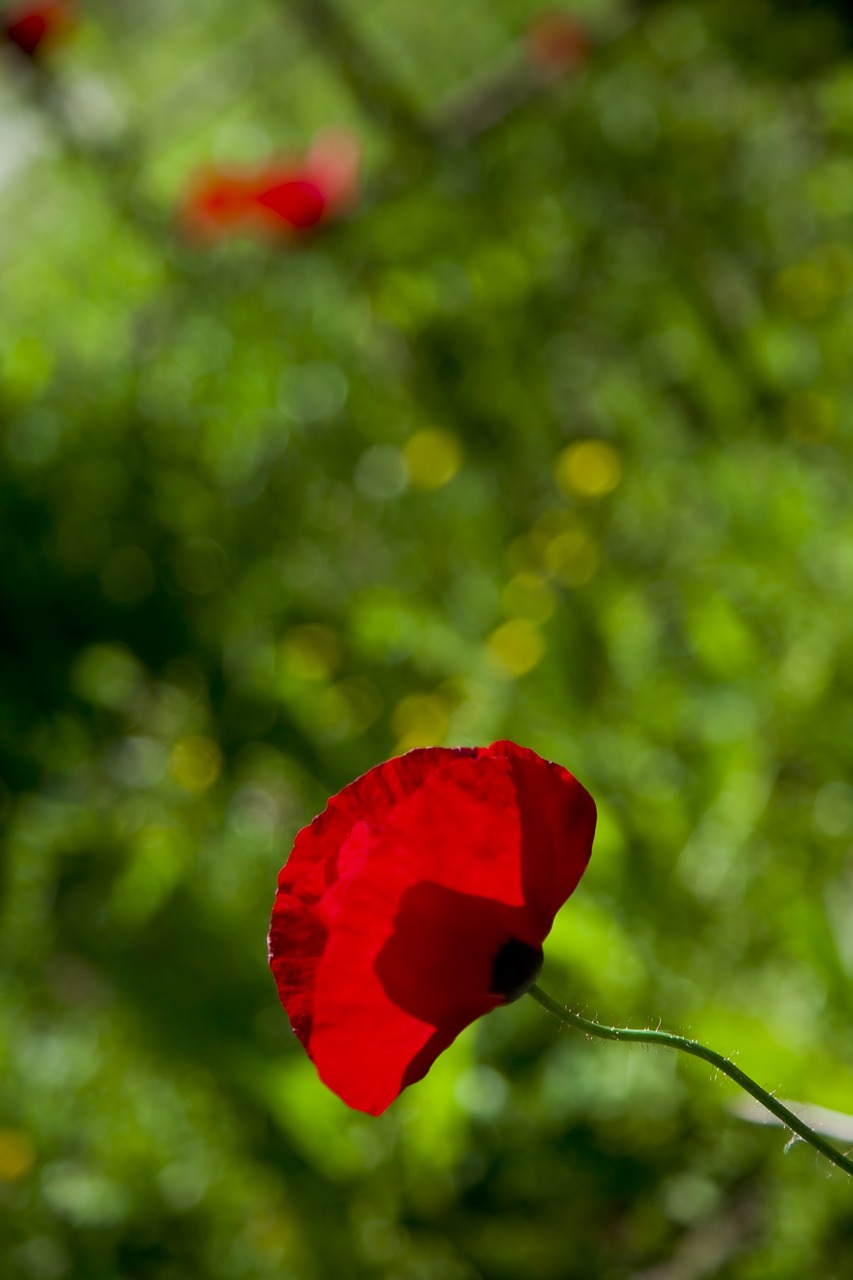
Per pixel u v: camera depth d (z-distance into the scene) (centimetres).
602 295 185
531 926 79
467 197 223
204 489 189
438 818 78
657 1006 100
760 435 147
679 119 213
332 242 218
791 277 159
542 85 242
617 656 128
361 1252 101
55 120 280
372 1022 79
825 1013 98
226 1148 108
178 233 232
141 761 160
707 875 106
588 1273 99
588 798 80
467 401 179
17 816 157
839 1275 94
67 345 245
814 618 120
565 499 160
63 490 196
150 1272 106
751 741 111
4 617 181
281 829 138
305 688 141
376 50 324
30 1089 121
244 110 350
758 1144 98
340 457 185
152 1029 117
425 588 159
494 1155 101
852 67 196
